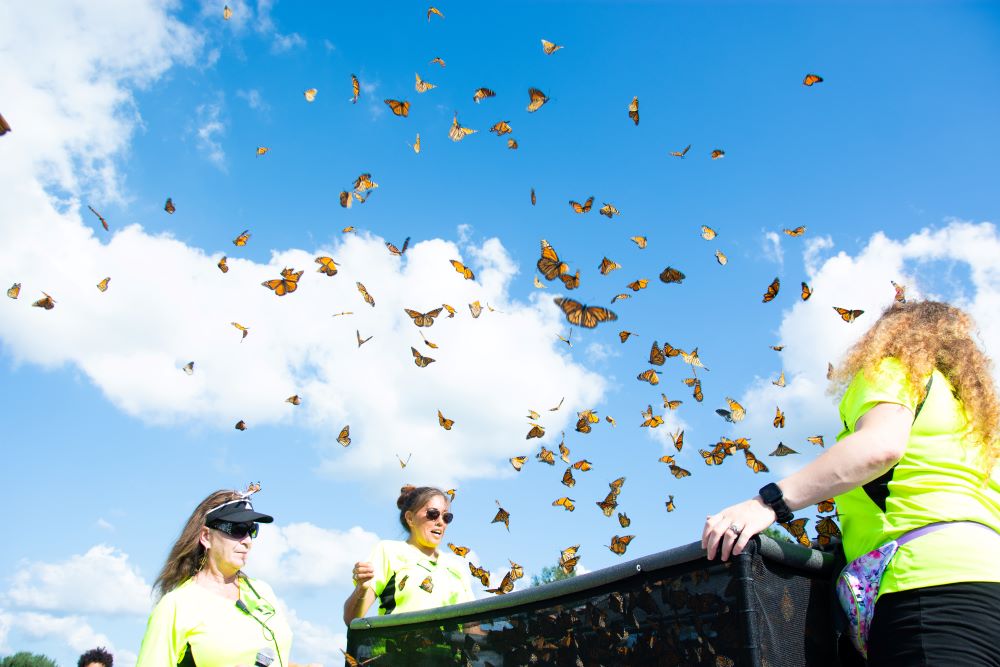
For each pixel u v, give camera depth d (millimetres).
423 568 5602
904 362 2203
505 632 2971
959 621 1890
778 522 2193
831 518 2723
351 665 3760
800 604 2287
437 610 3342
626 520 5062
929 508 2057
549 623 2752
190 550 4414
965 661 1848
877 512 2148
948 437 2154
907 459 2133
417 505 5883
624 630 2465
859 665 2295
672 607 2307
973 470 2115
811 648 2270
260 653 4176
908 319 2330
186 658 4066
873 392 2176
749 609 2080
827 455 2115
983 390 2217
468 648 3154
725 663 2125
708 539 2170
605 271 5332
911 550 2023
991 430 2174
